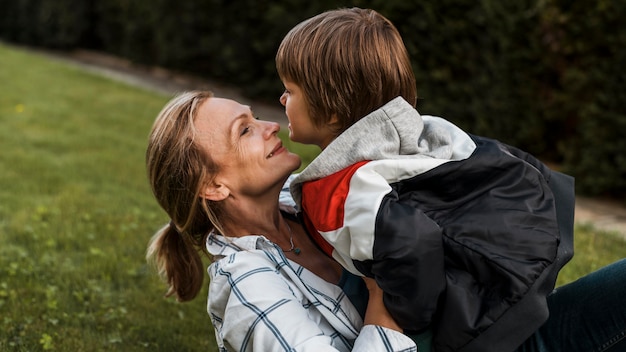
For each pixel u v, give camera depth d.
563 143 5.53
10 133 6.72
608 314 1.71
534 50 5.50
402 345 1.53
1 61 11.48
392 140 1.62
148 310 3.21
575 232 4.17
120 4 12.20
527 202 1.57
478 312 1.48
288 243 1.88
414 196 1.59
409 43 6.36
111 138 6.68
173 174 1.77
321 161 1.62
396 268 1.47
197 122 1.78
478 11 5.91
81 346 2.84
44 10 14.20
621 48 4.89
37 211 4.43
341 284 1.78
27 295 3.28
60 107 8.15
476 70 6.08
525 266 1.47
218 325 1.80
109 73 11.53
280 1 8.15
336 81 1.66
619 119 4.95
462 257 1.50
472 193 1.59
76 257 3.75
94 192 4.98
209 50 9.77
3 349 2.79
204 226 1.92
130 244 3.95
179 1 10.20
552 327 1.76
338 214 1.57
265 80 8.88
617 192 5.30
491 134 5.96
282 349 1.56
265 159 1.78
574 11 5.13
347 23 1.69
